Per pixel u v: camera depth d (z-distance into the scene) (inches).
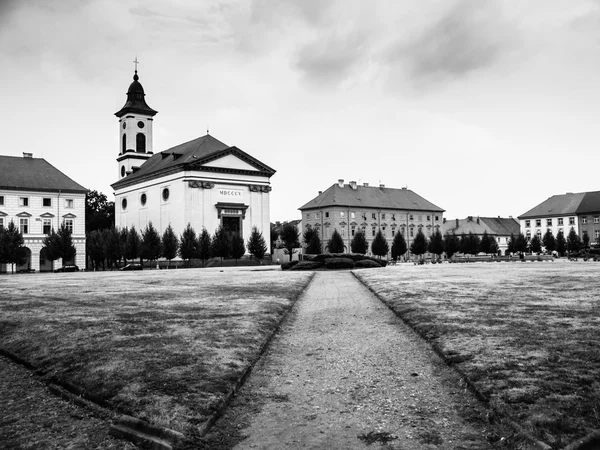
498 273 1333.7
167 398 286.2
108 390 305.7
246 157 3432.6
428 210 4899.1
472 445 233.6
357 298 799.7
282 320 569.9
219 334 446.0
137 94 4045.3
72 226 3127.5
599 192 4972.9
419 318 518.3
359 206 4426.7
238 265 3063.5
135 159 3978.8
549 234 4611.2
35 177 3063.5
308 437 249.4
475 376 307.0
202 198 3272.6
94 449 244.5
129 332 460.8
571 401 256.4
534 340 383.9
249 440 248.2
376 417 271.3
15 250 2488.9
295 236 3316.9
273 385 331.3
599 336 392.8
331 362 386.0
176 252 2957.7
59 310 633.6
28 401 316.5
